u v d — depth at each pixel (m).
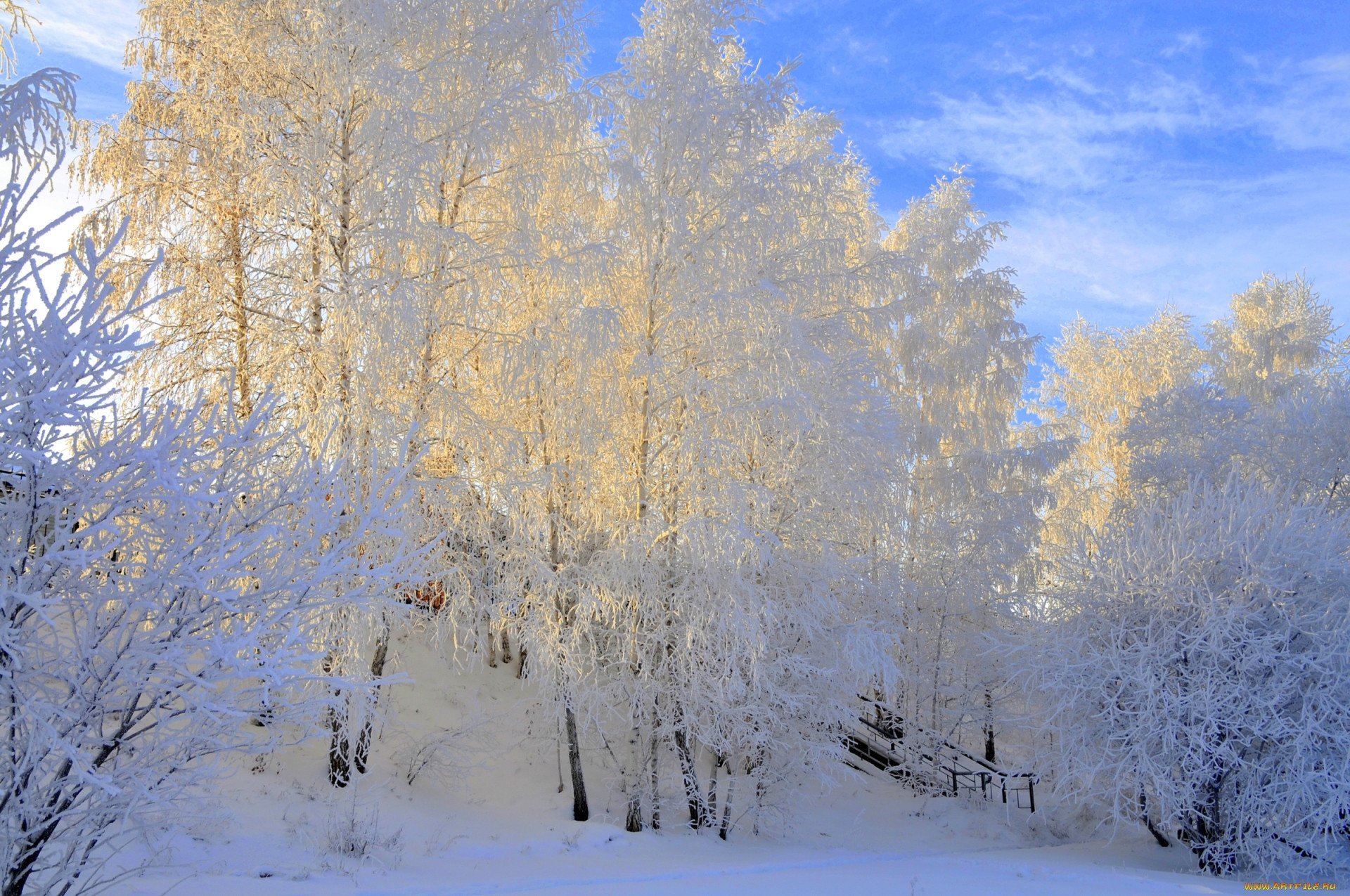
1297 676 9.53
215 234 10.66
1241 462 15.42
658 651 10.29
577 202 10.84
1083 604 11.12
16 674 3.65
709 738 9.79
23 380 3.50
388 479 4.66
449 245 9.78
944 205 16.41
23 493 3.62
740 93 10.19
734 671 9.41
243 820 7.64
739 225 10.11
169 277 10.10
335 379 9.19
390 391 9.48
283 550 4.14
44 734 3.48
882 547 13.34
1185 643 10.10
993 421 15.70
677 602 9.77
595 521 10.34
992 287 15.68
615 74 10.30
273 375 9.41
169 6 10.94
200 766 4.15
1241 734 9.62
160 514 3.88
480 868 7.80
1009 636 11.95
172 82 11.09
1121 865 9.82
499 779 10.91
